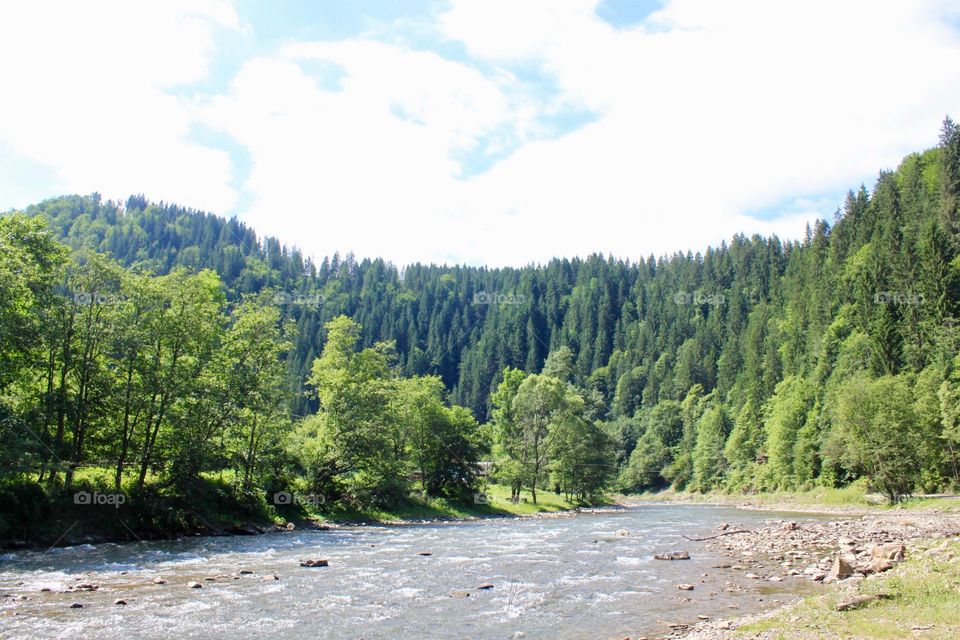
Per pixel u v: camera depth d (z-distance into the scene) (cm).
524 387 8300
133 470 3862
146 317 3791
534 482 7981
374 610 1828
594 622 1698
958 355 7888
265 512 4388
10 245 3506
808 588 2134
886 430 6794
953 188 11406
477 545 3500
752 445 11756
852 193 15950
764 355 14388
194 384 3859
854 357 9975
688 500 11838
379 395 5547
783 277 18600
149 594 1969
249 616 1727
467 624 1678
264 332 4612
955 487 6912
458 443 6744
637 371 18938
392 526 4853
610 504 9431
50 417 3416
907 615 1330
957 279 9288
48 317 3459
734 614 1764
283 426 4638
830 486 8612
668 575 2453
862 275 10994
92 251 3800
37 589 1986
